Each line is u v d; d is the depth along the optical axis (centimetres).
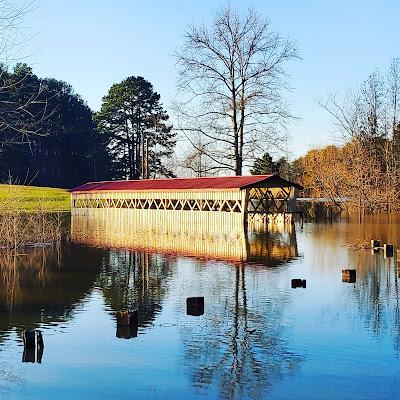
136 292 1703
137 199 4925
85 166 9019
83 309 1480
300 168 6931
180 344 1158
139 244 3119
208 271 2098
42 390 926
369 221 4472
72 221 4862
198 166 5350
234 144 4728
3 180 6656
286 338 1190
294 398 883
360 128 4869
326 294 1630
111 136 8994
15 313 1437
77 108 9531
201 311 1438
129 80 9038
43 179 8425
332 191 4850
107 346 1151
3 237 2945
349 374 982
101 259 2480
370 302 1516
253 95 4600
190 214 4250
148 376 984
